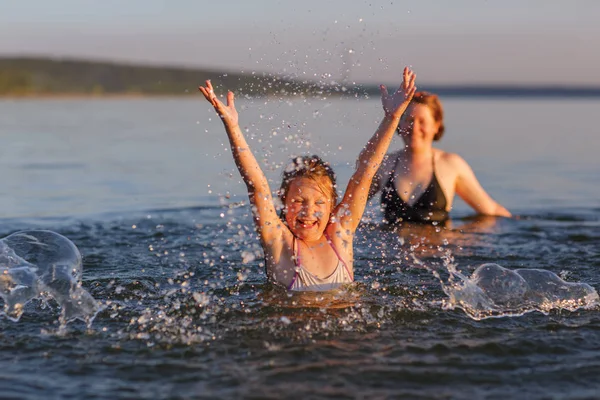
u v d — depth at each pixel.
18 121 18.72
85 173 8.40
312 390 2.12
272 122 3.65
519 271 3.29
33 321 2.78
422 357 2.40
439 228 5.07
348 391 2.12
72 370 2.29
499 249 4.36
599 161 9.99
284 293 3.16
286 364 2.33
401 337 2.59
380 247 4.37
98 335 2.62
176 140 12.98
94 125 17.38
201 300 3.07
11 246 3.06
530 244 4.54
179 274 3.63
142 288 3.31
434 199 5.33
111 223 5.32
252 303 3.01
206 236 4.82
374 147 3.23
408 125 5.39
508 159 10.33
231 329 2.68
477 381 2.21
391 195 5.38
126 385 2.17
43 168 8.83
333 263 3.24
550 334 2.65
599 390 2.14
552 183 7.90
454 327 2.72
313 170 3.29
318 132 12.95
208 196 6.77
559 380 2.21
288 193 3.26
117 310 2.93
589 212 6.02
